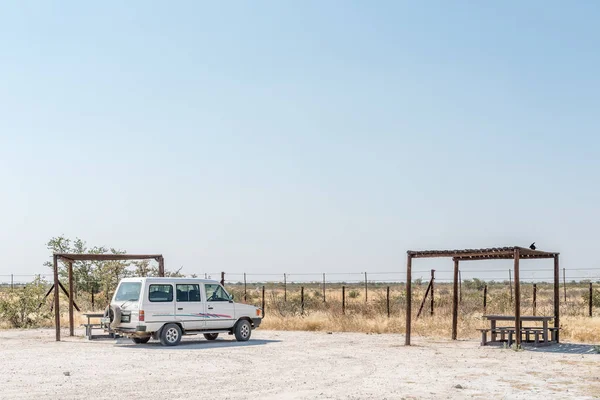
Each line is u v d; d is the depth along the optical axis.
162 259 25.34
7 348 21.53
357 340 24.06
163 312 21.77
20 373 15.61
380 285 112.06
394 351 20.30
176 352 20.08
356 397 12.48
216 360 18.06
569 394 12.85
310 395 12.67
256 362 17.64
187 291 22.47
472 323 28.50
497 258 23.16
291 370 16.11
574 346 21.56
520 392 13.07
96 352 20.16
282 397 12.45
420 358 18.48
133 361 17.86
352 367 16.66
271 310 35.81
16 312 31.52
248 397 12.45
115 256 24.88
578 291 63.06
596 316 32.47
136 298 21.75
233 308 23.38
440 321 29.28
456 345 22.16
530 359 18.22
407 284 22.44
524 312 33.56
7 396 12.55
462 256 22.98
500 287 78.25
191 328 22.31
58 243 43.88
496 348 21.08
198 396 12.54
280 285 96.56
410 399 12.30
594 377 14.97
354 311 33.94
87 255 24.61
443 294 53.22
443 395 12.72
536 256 22.75
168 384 13.96
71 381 14.38
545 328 21.94
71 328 26.09
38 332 28.42
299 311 35.28
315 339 24.50
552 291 65.62
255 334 26.88
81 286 42.97
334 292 75.06
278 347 21.55
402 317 31.47
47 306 34.09
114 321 21.84
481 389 13.40
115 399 12.21
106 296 40.06
